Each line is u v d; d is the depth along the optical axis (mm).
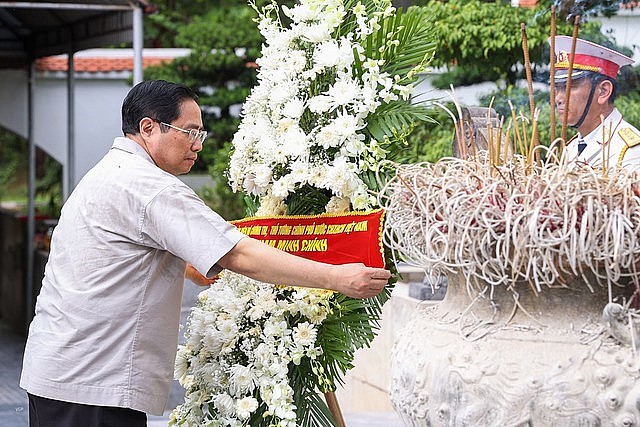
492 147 2689
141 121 3473
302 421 3533
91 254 3352
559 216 2389
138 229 3311
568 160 2590
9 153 25203
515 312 2521
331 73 3467
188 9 19219
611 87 3781
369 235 3205
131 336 3348
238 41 13305
